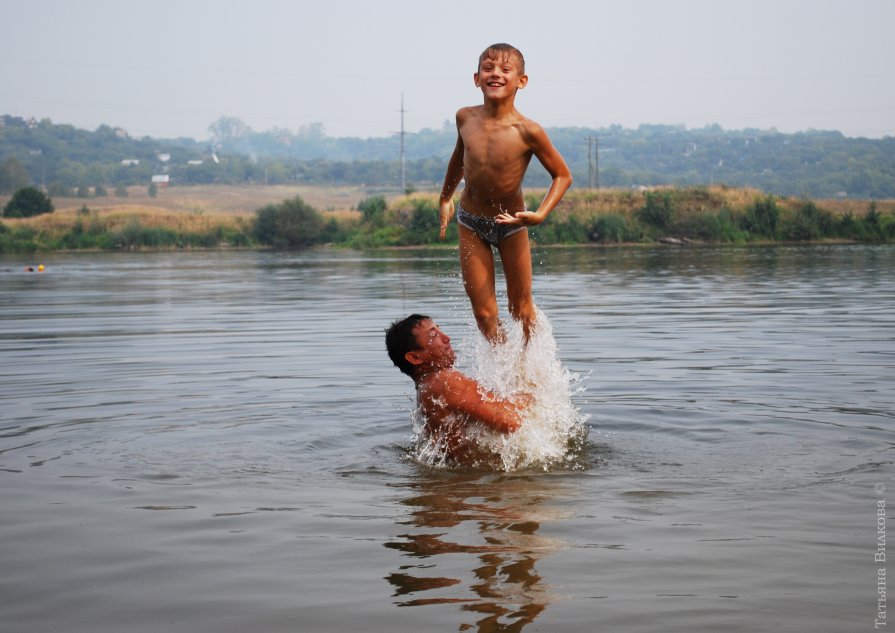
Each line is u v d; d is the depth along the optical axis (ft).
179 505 13.99
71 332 38.40
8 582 10.92
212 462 16.65
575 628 9.39
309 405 21.89
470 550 11.78
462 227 19.17
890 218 166.30
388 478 15.70
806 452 16.84
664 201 165.78
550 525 12.81
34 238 180.34
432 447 17.31
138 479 15.52
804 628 9.32
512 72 17.92
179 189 539.29
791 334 34.01
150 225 190.08
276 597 10.36
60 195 468.34
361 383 24.85
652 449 17.44
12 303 55.26
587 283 64.49
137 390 23.99
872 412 20.08
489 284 19.20
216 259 127.34
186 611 10.03
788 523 12.68
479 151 18.03
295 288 65.16
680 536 12.20
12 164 494.18
